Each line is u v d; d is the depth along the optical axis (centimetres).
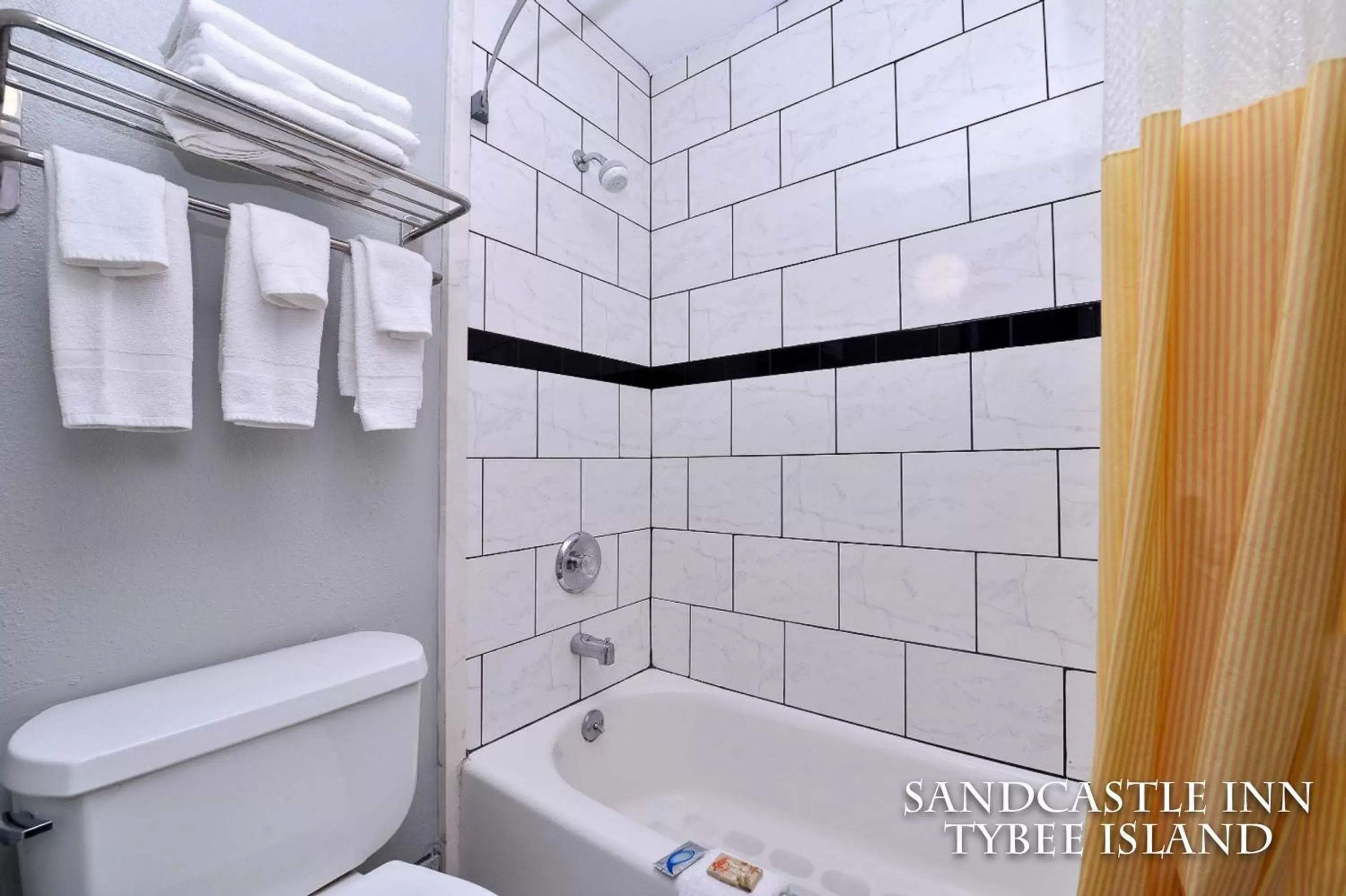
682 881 92
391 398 104
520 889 116
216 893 78
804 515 153
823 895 129
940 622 133
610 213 170
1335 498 69
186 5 80
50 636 81
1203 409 82
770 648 158
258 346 89
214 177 96
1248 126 80
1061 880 115
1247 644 72
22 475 79
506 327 139
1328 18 69
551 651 150
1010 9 126
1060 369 119
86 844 68
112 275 76
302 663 96
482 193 134
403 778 101
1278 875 72
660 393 182
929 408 134
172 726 75
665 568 180
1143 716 83
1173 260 83
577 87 161
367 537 115
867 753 139
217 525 96
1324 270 69
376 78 117
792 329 156
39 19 66
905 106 139
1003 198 126
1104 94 94
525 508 143
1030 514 122
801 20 156
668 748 165
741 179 166
